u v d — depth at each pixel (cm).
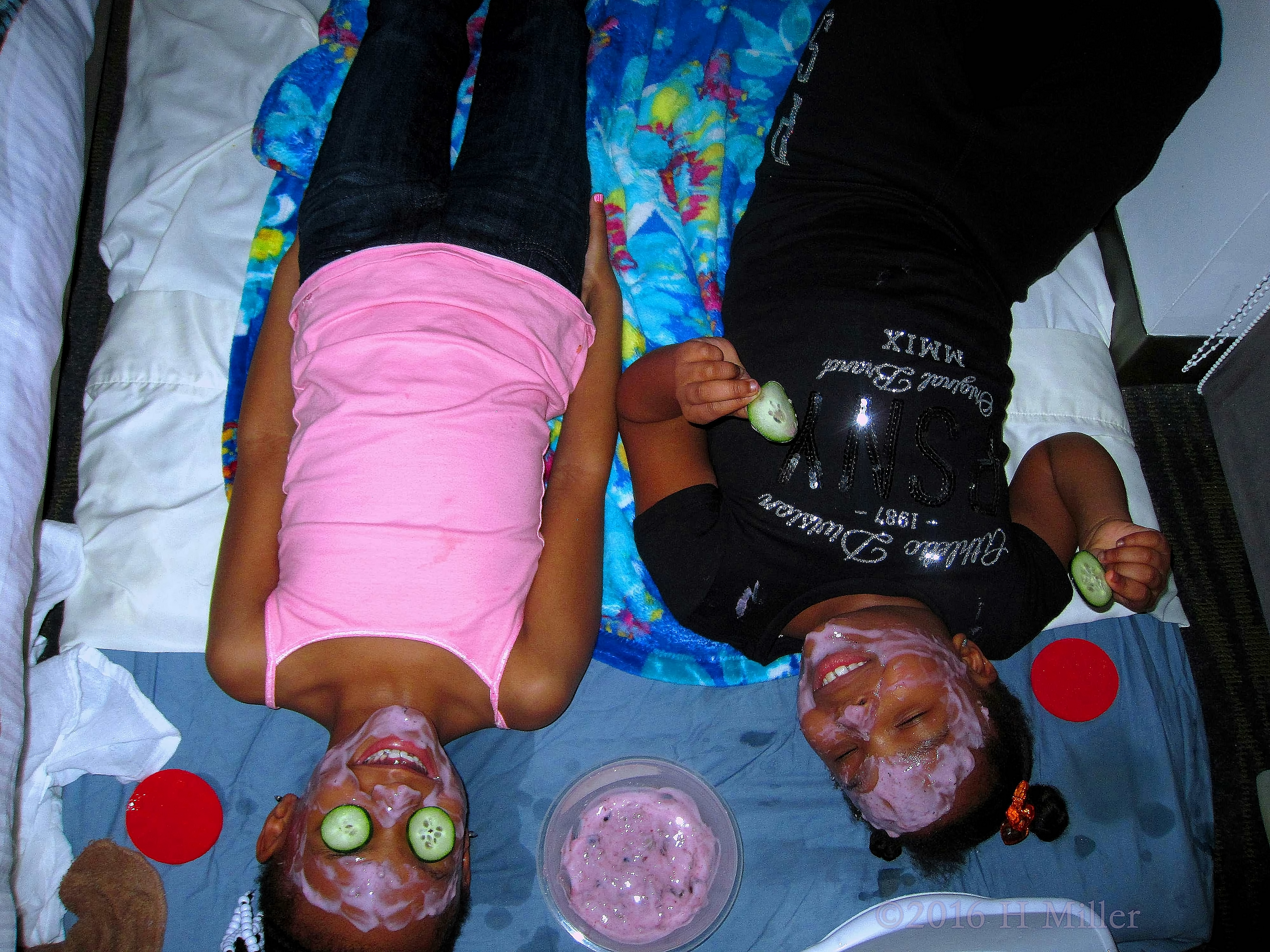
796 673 166
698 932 148
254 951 131
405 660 128
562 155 152
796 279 148
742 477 142
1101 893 157
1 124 140
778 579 139
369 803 117
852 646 130
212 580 155
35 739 140
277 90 173
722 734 162
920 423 137
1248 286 174
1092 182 153
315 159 170
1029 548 151
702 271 175
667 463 150
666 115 183
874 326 140
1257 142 159
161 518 156
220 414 163
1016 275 156
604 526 151
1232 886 178
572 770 158
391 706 126
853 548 135
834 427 136
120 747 147
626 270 174
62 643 151
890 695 125
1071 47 155
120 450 159
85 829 146
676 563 144
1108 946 131
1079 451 163
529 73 154
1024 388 181
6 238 137
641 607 163
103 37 183
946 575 136
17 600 131
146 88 183
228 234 173
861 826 159
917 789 125
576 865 150
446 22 158
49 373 141
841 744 128
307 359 138
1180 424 204
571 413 151
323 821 116
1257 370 190
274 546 139
